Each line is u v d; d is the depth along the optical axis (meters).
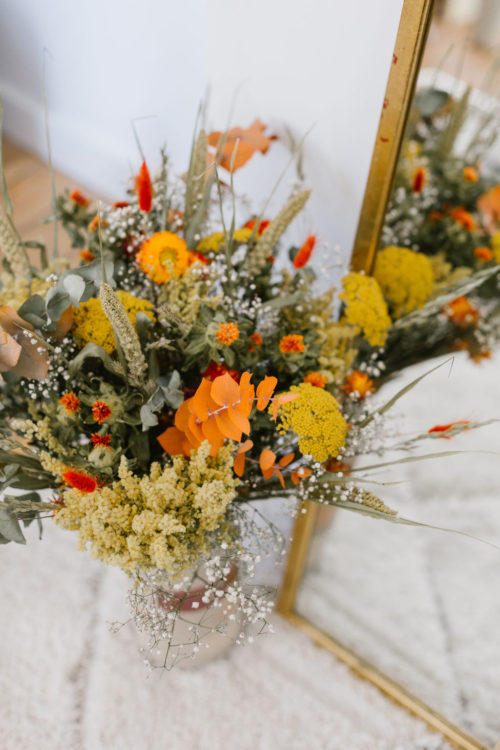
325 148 0.85
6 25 1.55
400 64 0.74
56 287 0.71
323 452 0.72
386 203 0.84
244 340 0.75
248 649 1.06
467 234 1.05
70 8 1.35
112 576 1.11
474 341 1.09
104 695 1.01
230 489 0.71
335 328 0.84
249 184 0.99
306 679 1.04
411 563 1.10
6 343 0.67
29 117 1.69
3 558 1.12
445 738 0.99
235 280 0.82
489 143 1.01
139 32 1.24
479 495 1.13
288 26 0.82
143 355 0.72
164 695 1.02
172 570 0.70
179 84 1.24
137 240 0.82
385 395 1.11
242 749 0.98
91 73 1.43
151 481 0.72
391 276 0.95
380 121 0.78
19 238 0.81
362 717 1.01
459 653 1.04
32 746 0.97
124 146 1.52
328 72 0.81
